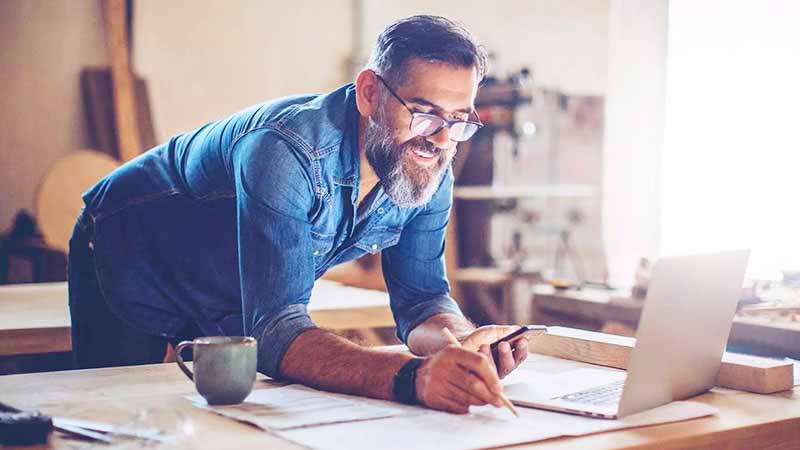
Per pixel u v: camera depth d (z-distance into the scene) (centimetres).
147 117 539
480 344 181
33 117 521
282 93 585
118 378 173
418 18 181
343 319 267
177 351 162
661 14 566
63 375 175
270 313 172
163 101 550
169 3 549
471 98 178
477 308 606
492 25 645
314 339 168
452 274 584
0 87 514
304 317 173
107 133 527
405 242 213
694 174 491
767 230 456
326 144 184
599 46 662
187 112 558
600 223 654
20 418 130
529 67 658
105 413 146
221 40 565
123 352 234
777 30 452
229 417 143
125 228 227
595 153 662
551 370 186
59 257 488
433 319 206
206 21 561
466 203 613
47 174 491
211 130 212
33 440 129
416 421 142
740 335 262
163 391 162
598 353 192
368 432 135
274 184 175
